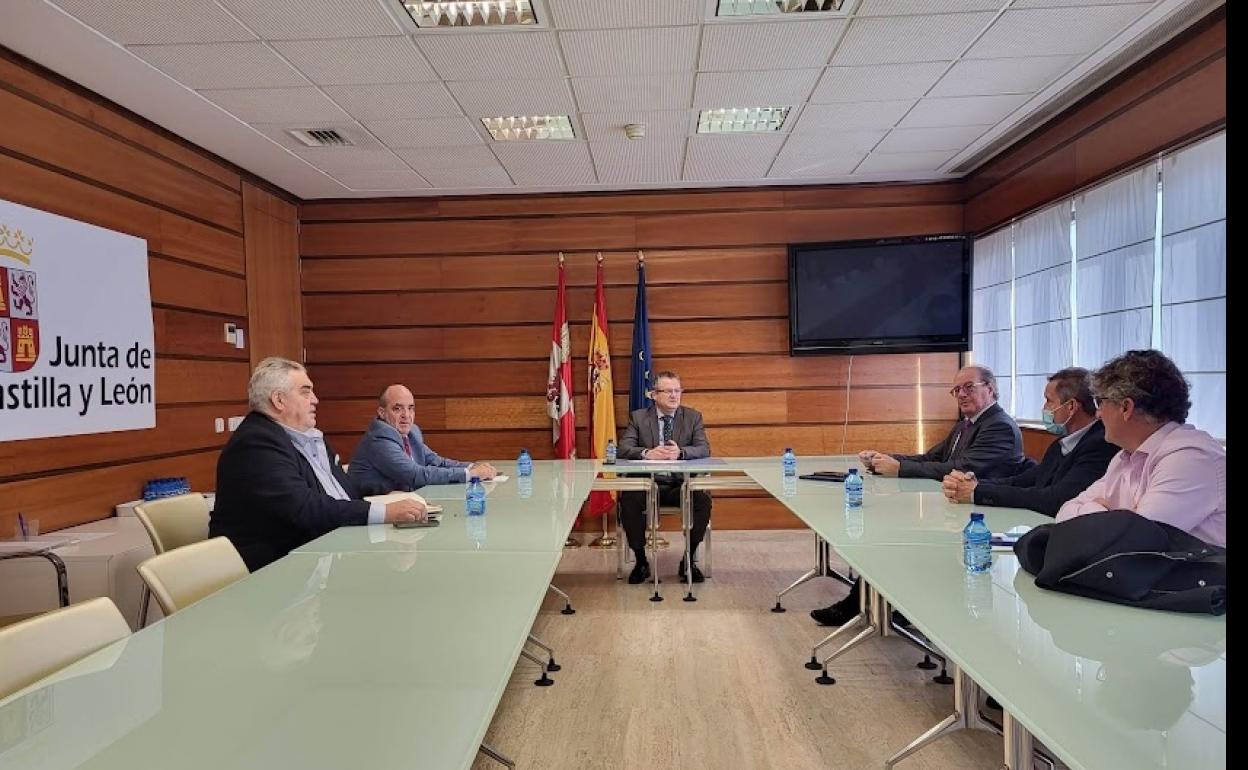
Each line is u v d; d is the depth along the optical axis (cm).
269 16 309
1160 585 167
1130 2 311
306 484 277
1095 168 405
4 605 323
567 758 249
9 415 326
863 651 340
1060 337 444
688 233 590
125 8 300
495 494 345
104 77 364
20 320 333
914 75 382
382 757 103
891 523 262
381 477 381
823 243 562
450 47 341
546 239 595
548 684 306
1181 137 339
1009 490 290
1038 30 335
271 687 128
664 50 349
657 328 592
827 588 445
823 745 255
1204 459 192
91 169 380
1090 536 175
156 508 289
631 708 285
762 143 484
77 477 364
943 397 587
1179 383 202
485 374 598
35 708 121
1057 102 424
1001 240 521
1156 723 111
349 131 445
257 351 531
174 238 443
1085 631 151
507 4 319
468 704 120
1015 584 186
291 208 586
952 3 311
